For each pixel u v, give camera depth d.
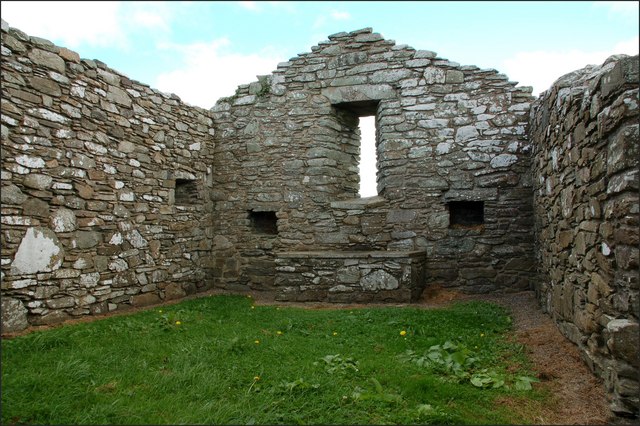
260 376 3.45
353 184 8.64
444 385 3.26
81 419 2.71
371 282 6.87
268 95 8.34
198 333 4.60
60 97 5.40
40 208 5.11
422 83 7.68
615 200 3.02
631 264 2.83
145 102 6.85
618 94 2.96
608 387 3.04
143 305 6.63
